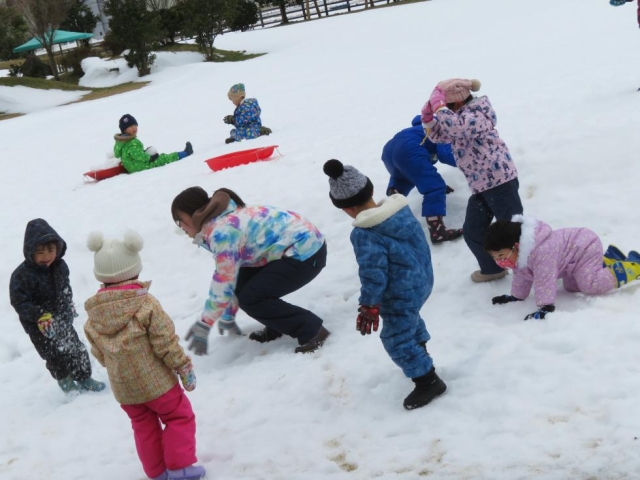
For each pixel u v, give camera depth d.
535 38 18.42
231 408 4.07
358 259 3.49
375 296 3.46
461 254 5.33
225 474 3.48
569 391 3.37
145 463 3.47
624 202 5.22
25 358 5.39
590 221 5.18
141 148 10.52
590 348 3.63
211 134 13.61
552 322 3.97
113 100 25.80
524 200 5.66
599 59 11.94
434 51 20.89
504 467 3.03
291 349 4.67
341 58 24.84
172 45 40.88
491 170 4.64
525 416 3.30
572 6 24.95
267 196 7.20
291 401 4.02
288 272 4.50
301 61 26.39
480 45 19.75
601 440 3.03
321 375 4.18
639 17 7.33
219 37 45.19
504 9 29.41
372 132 8.83
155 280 6.33
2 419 4.48
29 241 4.31
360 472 3.27
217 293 4.19
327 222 6.43
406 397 3.70
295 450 3.56
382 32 30.88
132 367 3.32
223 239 4.27
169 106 20.16
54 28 39.44
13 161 14.61
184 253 6.60
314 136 9.74
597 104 7.07
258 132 11.14
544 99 8.28
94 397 4.58
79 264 6.84
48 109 28.98
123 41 35.50
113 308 3.32
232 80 24.20
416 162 5.51
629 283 4.20
